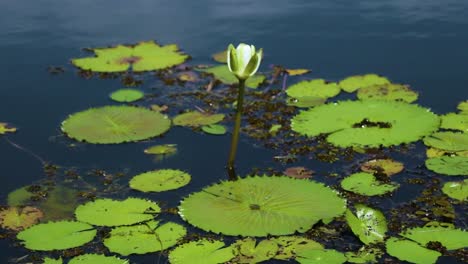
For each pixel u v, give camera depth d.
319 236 3.95
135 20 7.87
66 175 4.73
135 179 4.59
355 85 5.92
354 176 4.55
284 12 8.11
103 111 5.52
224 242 3.92
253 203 4.17
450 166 4.61
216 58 6.71
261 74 6.35
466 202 4.24
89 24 7.77
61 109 5.74
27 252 3.88
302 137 5.18
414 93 5.70
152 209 4.20
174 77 6.34
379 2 8.45
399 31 7.32
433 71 6.24
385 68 6.36
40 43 7.23
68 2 8.70
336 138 5.07
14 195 4.50
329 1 8.57
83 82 6.28
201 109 5.70
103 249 3.87
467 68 6.27
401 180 4.53
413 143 4.99
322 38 7.18
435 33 7.22
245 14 8.05
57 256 3.83
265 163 4.83
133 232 3.98
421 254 3.71
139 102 5.86
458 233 3.89
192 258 3.72
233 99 5.88
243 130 5.34
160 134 5.25
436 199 4.28
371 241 3.87
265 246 3.81
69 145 5.14
